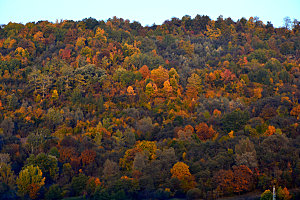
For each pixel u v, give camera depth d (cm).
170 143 14312
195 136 14888
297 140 13125
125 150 14112
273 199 9300
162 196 10900
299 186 10956
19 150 13912
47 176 12244
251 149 12419
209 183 11206
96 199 10906
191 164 12238
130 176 11925
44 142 14588
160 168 12169
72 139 14625
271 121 15462
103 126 16262
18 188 11188
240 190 11031
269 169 11750
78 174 12538
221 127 16100
